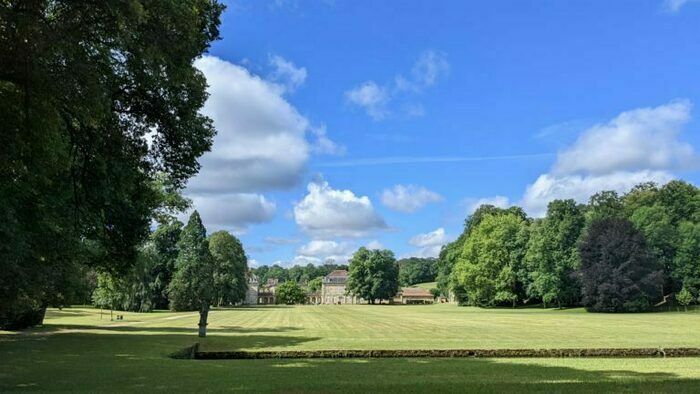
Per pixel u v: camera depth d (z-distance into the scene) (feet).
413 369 58.70
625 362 67.21
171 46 41.29
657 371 55.67
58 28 36.14
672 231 285.64
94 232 81.82
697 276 270.46
